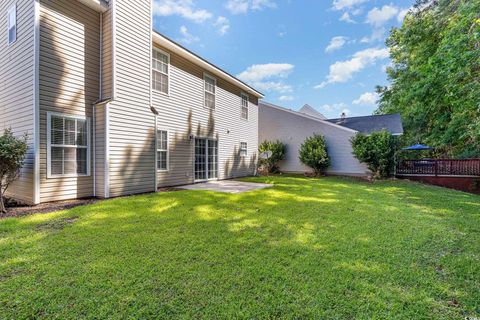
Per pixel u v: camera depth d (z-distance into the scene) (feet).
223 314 6.13
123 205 17.47
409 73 50.42
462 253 10.07
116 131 20.81
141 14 23.21
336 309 6.40
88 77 20.34
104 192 20.11
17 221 13.35
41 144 17.43
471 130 32.04
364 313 6.27
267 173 51.31
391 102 66.74
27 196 17.76
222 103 39.14
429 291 7.29
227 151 40.60
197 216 15.19
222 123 39.17
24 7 18.13
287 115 55.98
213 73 36.81
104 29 21.02
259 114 59.62
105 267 8.39
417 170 41.04
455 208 18.70
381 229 13.07
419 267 8.79
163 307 6.36
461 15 30.76
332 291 7.18
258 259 9.20
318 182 36.14
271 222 14.14
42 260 8.87
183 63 30.91
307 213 16.29
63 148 18.74
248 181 36.58
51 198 18.03
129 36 21.95
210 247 10.31
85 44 20.11
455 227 13.64
